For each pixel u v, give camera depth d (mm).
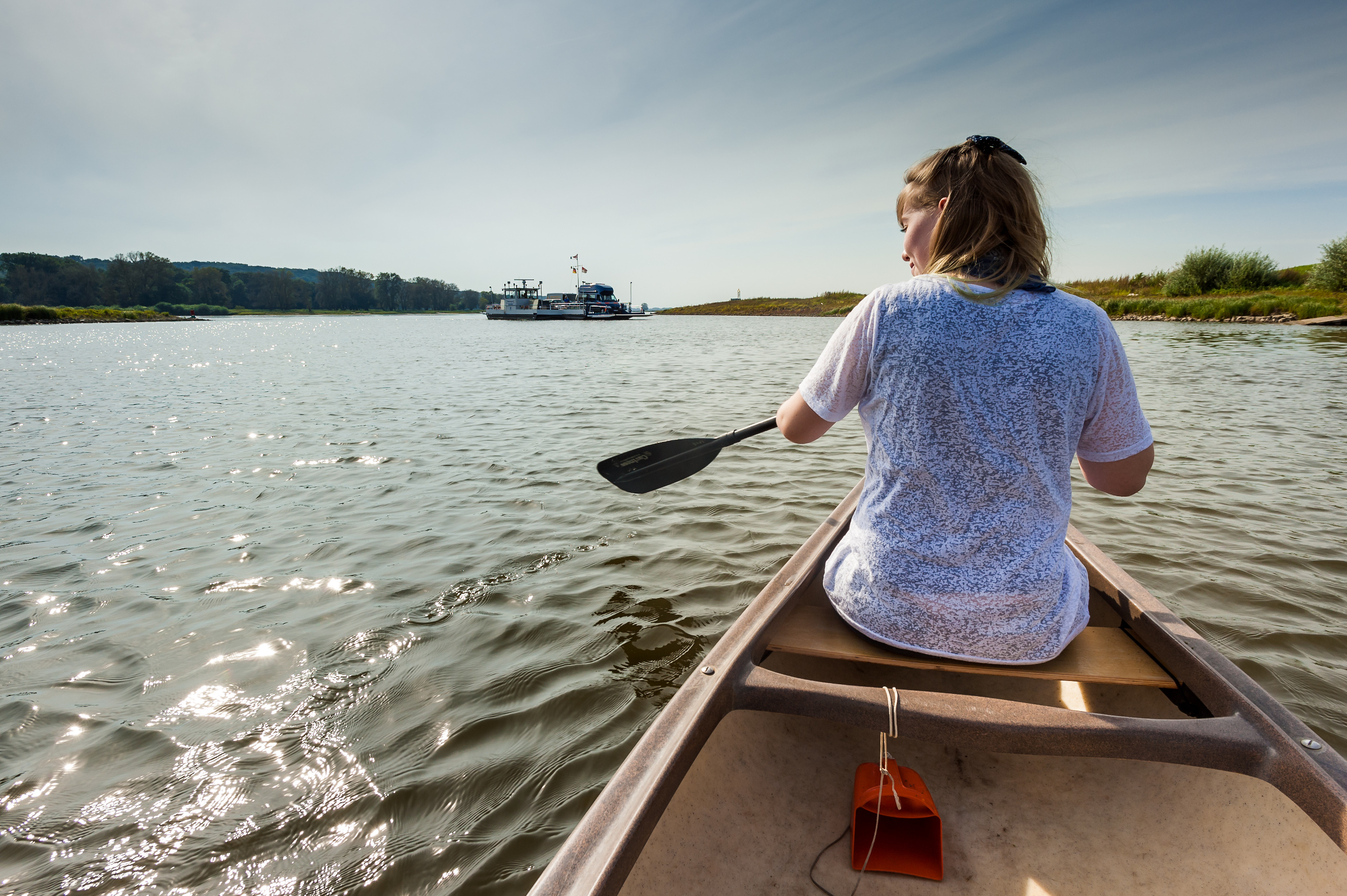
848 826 1515
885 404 1330
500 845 1918
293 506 5129
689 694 1383
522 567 3855
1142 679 1445
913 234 1526
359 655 2955
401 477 5930
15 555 4238
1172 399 9555
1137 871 1351
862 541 1459
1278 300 32438
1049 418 1226
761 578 3658
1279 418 8094
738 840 1418
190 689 2727
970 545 1291
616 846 1004
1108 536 4137
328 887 1795
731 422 8547
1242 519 4434
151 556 4184
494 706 2566
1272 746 1210
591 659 2879
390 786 2158
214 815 2062
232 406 10711
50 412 10414
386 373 16609
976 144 1370
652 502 5020
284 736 2422
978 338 1222
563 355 23531
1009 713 1272
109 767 2281
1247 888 1230
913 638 1387
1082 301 1264
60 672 2871
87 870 1871
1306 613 3141
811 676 1931
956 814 1538
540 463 6328
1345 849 1069
